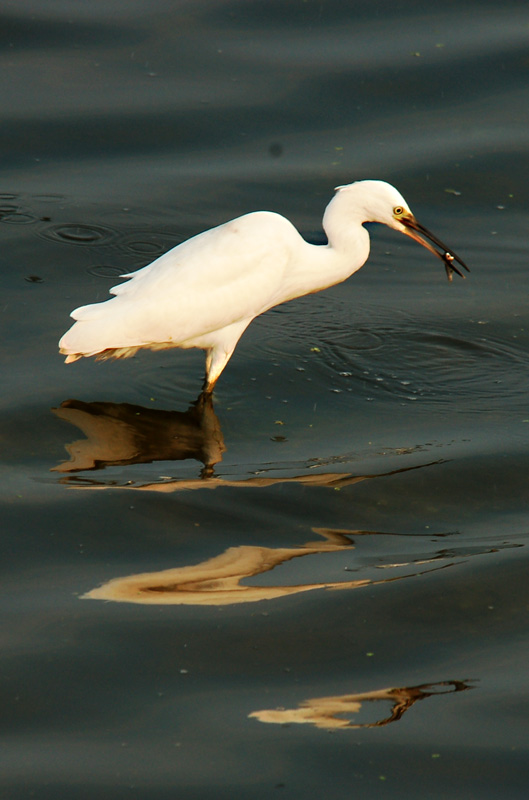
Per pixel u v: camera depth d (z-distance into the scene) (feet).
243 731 22.48
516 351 41.70
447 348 41.75
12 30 68.69
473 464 33.91
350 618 26.43
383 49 67.62
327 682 24.17
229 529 30.17
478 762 21.84
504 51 67.15
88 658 24.56
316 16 72.13
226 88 63.52
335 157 57.62
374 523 30.94
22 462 32.99
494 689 24.11
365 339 42.32
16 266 46.01
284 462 33.81
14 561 28.14
